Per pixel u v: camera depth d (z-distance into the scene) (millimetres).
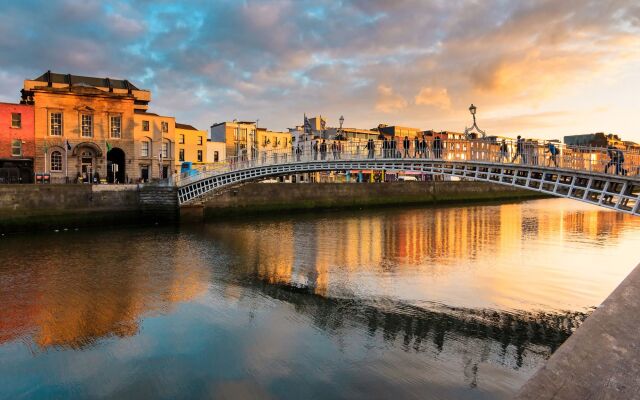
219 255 25188
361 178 76938
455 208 60375
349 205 60500
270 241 30516
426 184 70500
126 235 33469
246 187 50781
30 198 35438
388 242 29875
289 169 38656
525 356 11492
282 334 12969
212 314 14734
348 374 10477
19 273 20438
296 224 41219
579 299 16297
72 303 15906
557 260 23297
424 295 16828
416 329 13336
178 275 20172
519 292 17188
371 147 34312
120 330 13336
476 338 12641
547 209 57531
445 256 24594
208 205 47406
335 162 35812
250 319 14258
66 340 12625
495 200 78312
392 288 17859
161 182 42906
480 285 18203
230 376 10445
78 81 52125
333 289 17734
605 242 29375
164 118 55781
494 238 31422
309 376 10406
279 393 9688
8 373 10680
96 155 47938
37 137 45219
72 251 26281
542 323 13828
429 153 28906
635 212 17750
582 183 20750
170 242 30031
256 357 11422
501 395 9539
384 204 64438
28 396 9672
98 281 19016
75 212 37344
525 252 25688
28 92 48812
